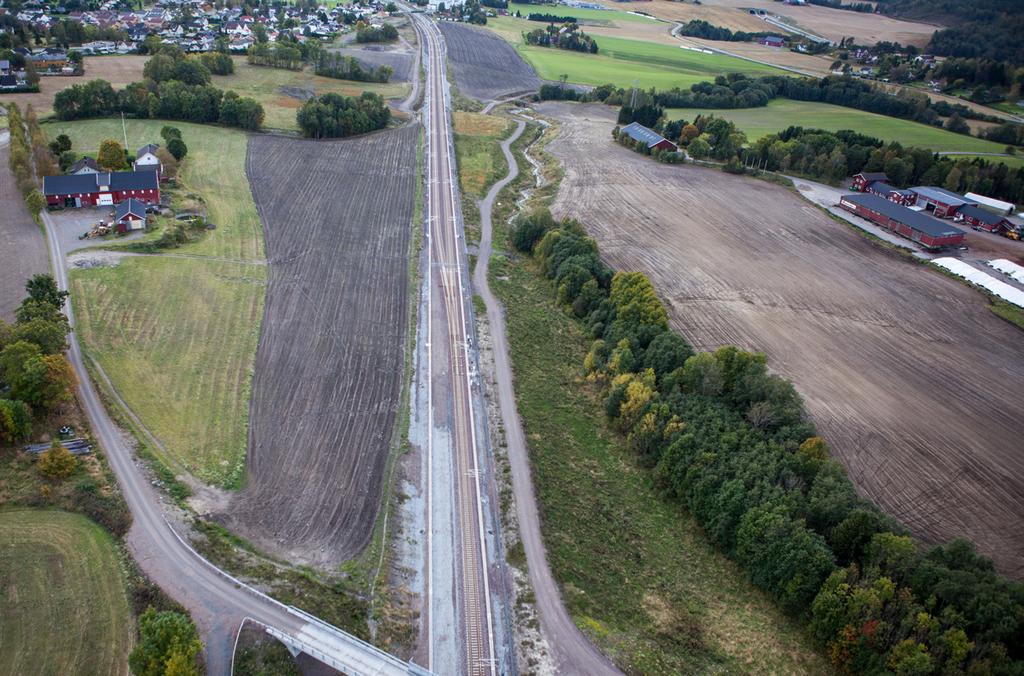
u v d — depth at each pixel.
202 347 75.19
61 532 50.28
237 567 49.62
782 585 51.16
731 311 89.00
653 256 103.50
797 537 51.31
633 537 58.19
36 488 53.56
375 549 53.41
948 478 62.94
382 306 87.00
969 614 45.00
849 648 46.06
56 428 60.34
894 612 45.97
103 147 112.62
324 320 82.75
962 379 77.38
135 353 72.81
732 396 68.69
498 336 84.00
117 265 89.00
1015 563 54.34
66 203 103.12
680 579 54.56
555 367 80.19
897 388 75.19
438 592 50.84
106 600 45.66
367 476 60.53
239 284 88.44
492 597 50.91
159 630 39.44
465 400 71.88
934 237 108.25
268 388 70.19
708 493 58.28
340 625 46.41
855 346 82.69
